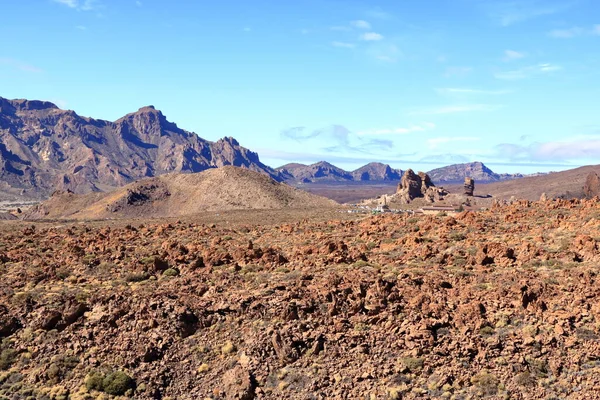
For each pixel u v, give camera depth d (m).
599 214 63.59
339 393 34.66
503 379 34.75
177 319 40.19
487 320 38.56
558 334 36.91
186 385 36.16
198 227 85.12
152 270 50.84
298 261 52.78
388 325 38.84
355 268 49.38
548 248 51.94
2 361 37.44
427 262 50.75
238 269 51.25
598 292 39.69
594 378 33.91
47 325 40.12
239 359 37.34
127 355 37.69
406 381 35.09
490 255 50.47
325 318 39.91
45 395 35.06
